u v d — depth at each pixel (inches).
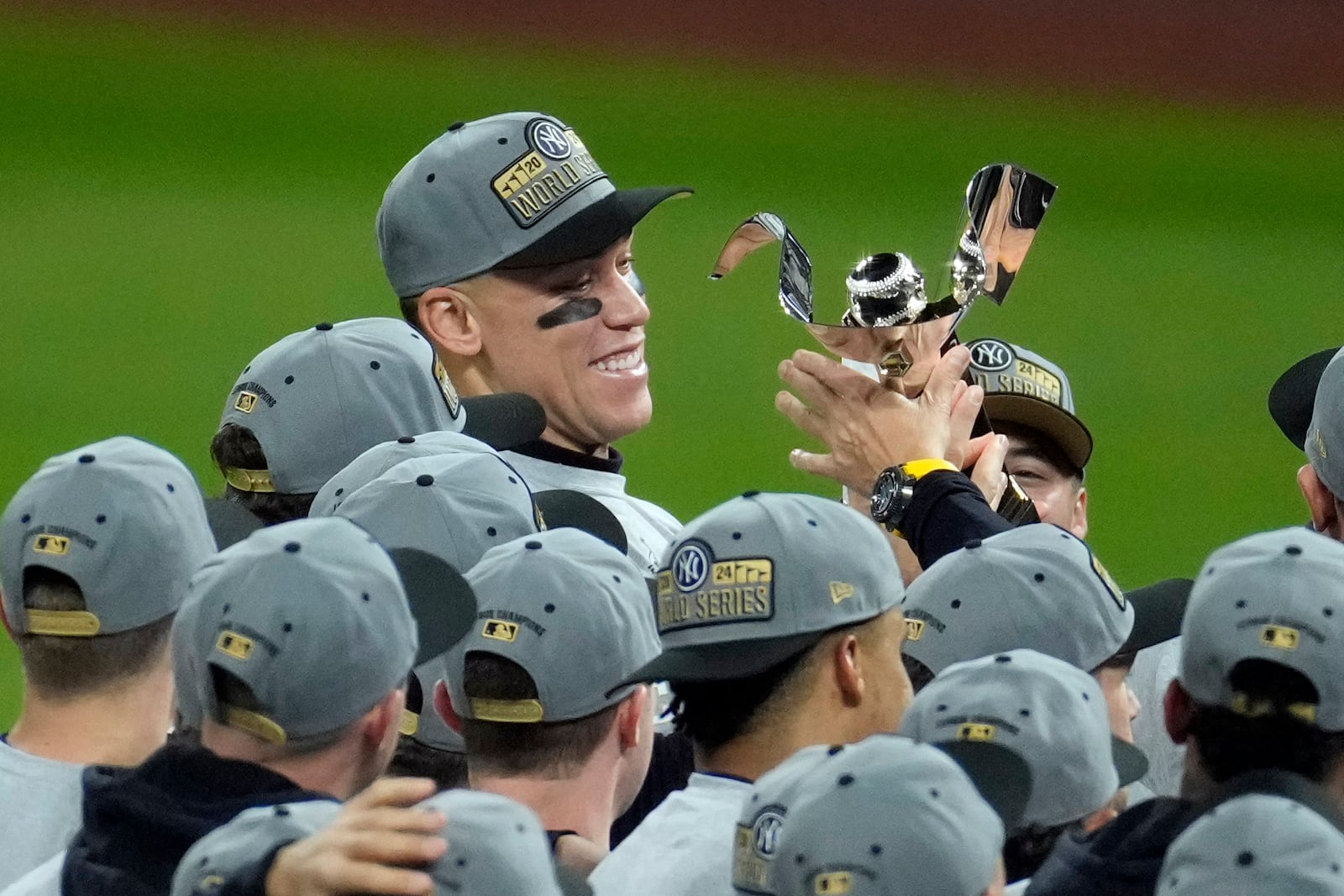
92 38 3437.5
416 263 904.9
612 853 584.1
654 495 2133.4
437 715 671.1
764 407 2406.5
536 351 899.4
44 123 3120.1
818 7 3848.4
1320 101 3715.6
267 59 3472.0
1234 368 2613.2
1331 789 535.2
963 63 3774.6
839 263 2903.5
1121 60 3789.4
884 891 451.5
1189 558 2023.9
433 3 3725.4
